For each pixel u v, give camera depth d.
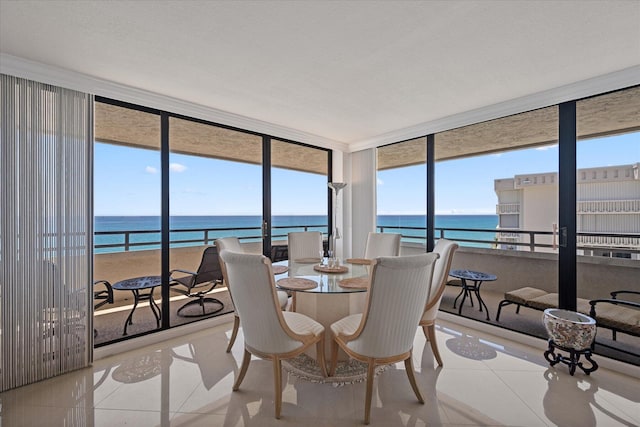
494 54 1.98
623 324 2.16
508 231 3.77
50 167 2.15
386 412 1.70
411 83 2.47
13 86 2.01
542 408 1.74
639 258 2.54
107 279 3.36
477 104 2.97
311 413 1.69
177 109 2.86
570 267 2.51
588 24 1.64
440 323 3.27
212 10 1.53
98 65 2.14
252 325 1.75
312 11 1.53
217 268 3.45
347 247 4.86
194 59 2.06
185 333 2.93
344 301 2.36
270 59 2.06
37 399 1.84
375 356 1.65
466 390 1.93
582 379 2.07
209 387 1.96
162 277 2.85
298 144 4.37
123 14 1.55
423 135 3.71
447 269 2.29
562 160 2.56
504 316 3.22
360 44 1.87
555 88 2.54
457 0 1.45
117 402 1.80
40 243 2.10
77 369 2.21
